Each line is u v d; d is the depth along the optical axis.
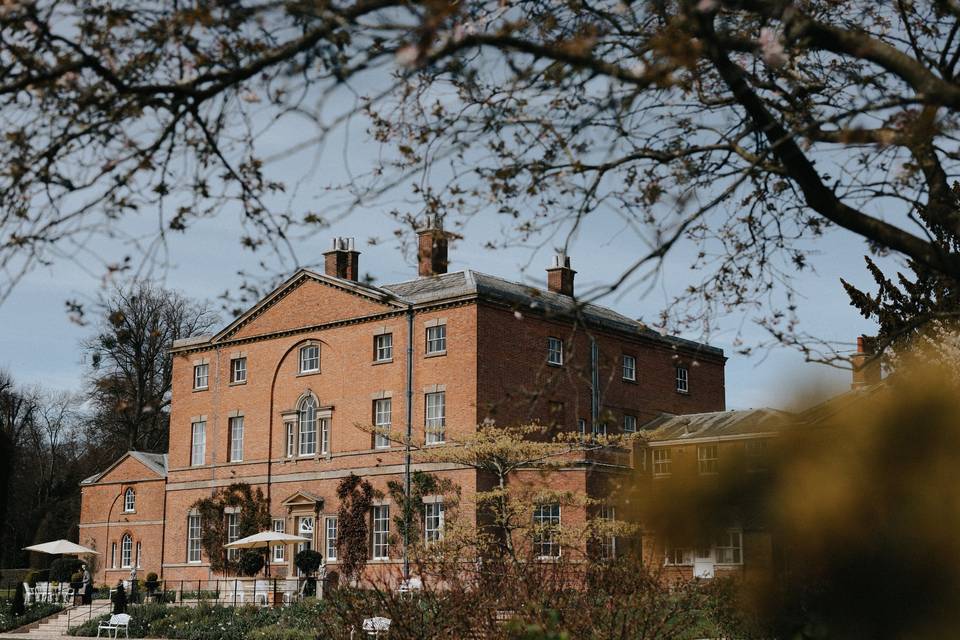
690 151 9.01
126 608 43.34
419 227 9.51
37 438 87.50
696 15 7.02
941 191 8.95
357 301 50.69
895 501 7.31
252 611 40.38
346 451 49.91
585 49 6.80
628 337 52.06
